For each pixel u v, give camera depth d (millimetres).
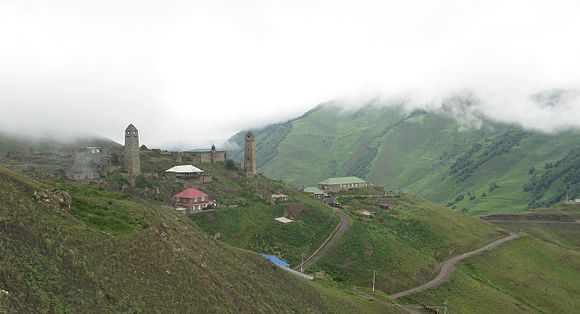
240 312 64500
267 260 92000
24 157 182625
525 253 192625
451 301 128875
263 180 199625
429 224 198000
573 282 172625
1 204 55875
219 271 73312
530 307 146750
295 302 82062
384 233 167000
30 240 52469
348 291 112812
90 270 53844
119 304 52000
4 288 44406
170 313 55375
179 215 90812
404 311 108062
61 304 47281
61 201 65438
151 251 63969
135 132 161125
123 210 73125
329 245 143625
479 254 181625
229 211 147250
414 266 144125
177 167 174375
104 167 162750
